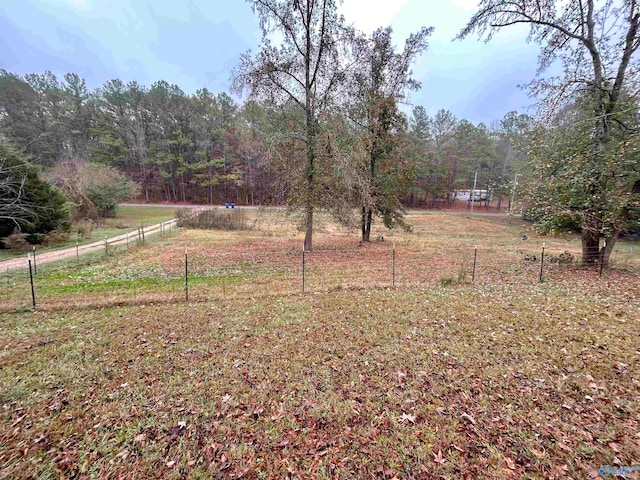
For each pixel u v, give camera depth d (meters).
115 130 44.62
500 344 4.71
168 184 47.66
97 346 4.81
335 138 12.05
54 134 41.31
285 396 3.52
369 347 4.69
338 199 13.42
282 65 12.14
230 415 3.22
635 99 8.65
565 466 2.49
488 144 42.94
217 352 4.60
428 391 3.57
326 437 2.90
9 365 4.23
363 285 8.24
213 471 2.55
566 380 3.71
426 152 40.41
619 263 10.78
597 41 9.96
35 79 42.66
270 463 2.62
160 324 5.67
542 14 10.55
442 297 7.14
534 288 7.90
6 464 2.61
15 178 14.36
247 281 8.95
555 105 10.47
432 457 2.64
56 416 3.22
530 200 10.77
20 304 6.68
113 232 20.64
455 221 30.73
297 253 13.65
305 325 5.58
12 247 13.69
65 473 2.54
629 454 2.58
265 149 13.83
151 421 3.14
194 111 45.75
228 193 47.84
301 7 11.62
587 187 9.30
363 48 12.74
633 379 3.70
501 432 2.89
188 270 10.45
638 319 5.56
